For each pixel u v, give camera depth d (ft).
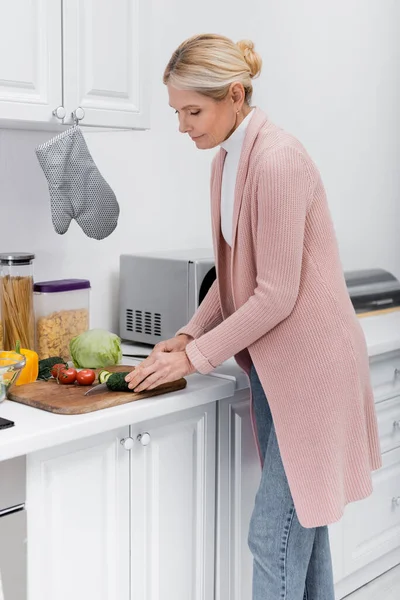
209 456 6.59
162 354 5.84
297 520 5.97
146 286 7.77
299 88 9.89
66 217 6.55
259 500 6.16
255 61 5.85
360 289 9.40
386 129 11.18
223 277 6.30
